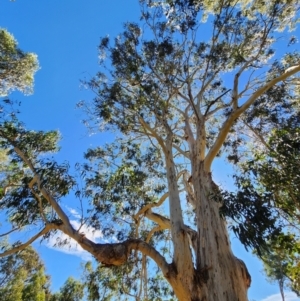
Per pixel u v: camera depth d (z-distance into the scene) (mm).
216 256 6848
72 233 7449
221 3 11234
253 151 10273
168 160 9422
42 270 20891
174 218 7898
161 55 10984
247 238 5734
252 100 8906
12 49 13984
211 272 6625
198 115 10250
